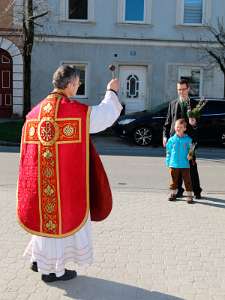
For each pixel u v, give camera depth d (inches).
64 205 182.7
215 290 188.9
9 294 181.8
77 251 188.2
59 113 181.0
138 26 885.8
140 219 279.6
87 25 880.3
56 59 881.5
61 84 184.2
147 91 896.9
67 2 872.9
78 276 197.9
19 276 197.0
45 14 781.3
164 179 417.4
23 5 811.4
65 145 180.9
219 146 697.6
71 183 181.9
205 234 255.8
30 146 185.3
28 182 185.6
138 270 205.9
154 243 239.6
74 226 183.6
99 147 641.0
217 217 289.3
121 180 408.8
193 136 325.7
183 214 293.7
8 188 358.0
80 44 882.8
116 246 233.8
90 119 181.0
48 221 184.1
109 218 278.7
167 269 207.8
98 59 887.7
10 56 889.5
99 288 188.1
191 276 201.2
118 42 885.2
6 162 486.3
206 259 220.1
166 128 335.0
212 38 892.6
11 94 900.0
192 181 329.4
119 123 673.6
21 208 187.3
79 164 181.6
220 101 671.8
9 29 873.5
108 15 880.9
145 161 520.4
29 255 210.2
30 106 800.9
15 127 754.8
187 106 327.0
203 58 893.2
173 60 894.4
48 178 182.2
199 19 895.1
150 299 180.1
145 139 664.4
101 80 892.6
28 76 769.6
